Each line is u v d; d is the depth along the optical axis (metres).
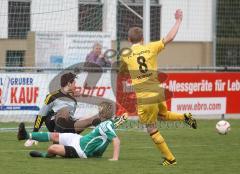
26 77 34.62
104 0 46.44
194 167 20.33
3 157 21.86
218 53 56.31
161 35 53.22
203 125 35.22
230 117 40.56
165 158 20.69
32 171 18.97
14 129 31.30
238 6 56.81
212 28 55.47
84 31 44.25
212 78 37.88
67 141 21.70
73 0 44.12
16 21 42.59
